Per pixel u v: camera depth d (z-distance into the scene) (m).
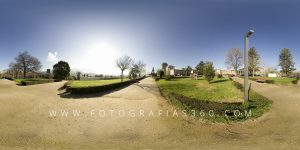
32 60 67.38
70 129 9.71
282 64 78.19
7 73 66.00
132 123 10.73
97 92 22.30
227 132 9.23
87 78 54.00
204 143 7.91
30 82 32.56
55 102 16.25
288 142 7.69
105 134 9.09
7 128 9.65
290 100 16.20
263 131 9.20
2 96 18.12
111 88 25.97
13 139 8.29
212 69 33.69
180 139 8.43
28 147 7.48
